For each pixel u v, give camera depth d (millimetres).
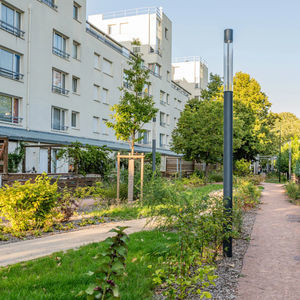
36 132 22859
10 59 21906
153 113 17359
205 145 28969
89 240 7344
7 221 9547
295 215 12336
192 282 4195
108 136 32500
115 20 44344
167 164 40250
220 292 4520
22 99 22438
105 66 32688
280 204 16172
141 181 14266
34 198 8398
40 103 23922
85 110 29125
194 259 4961
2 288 4328
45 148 23062
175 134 32719
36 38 23578
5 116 21500
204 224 5629
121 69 34719
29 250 6418
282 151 51375
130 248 6547
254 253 6727
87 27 30953
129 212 11336
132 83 17906
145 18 42969
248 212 13000
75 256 5883
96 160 18688
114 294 2656
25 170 20578
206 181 29000
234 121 30953
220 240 6340
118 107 17047
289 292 4566
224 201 6566
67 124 26938
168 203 8609
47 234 8062
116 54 33844
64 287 4406
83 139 27406
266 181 45094
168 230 8594
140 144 39375
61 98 26109
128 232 8297
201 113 29969
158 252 6059
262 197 19906
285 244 7562
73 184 16609
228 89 6668
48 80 24703
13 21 22172
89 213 11117
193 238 5094
